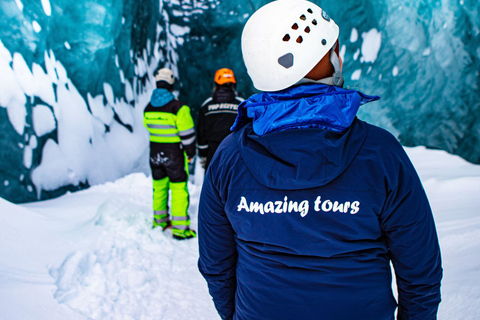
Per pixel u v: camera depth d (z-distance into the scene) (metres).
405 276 0.78
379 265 0.78
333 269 0.76
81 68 4.74
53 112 4.12
